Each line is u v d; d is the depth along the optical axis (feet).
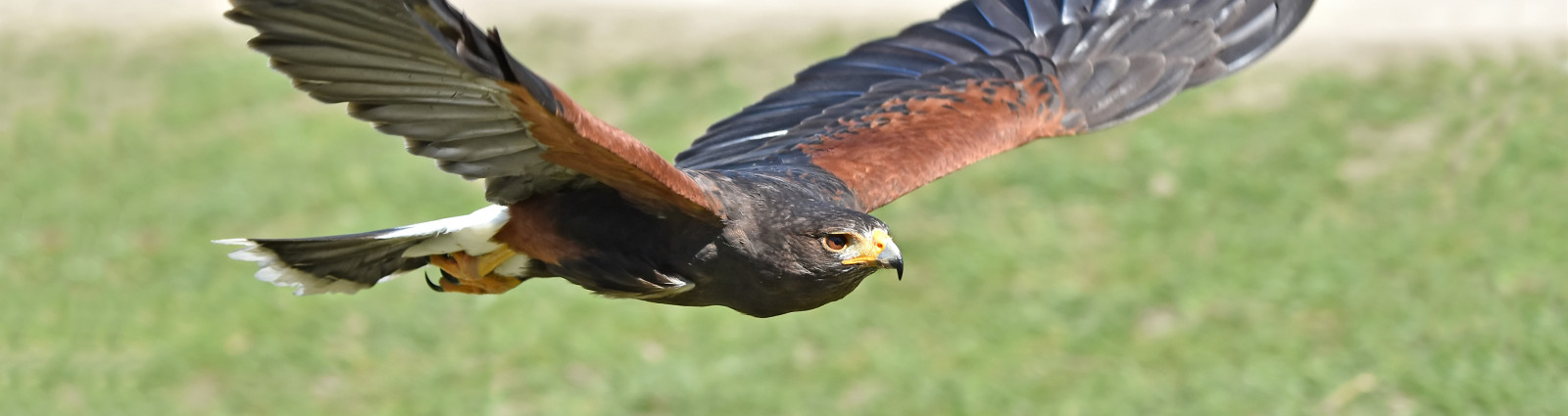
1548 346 45.11
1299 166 57.88
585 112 20.02
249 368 49.80
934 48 31.81
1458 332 46.50
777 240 23.09
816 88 30.73
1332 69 65.10
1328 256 51.49
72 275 57.21
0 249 59.31
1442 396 43.75
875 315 49.88
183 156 66.64
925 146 28.66
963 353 47.96
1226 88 64.49
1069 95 31.04
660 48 73.20
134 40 79.05
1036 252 53.67
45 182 65.16
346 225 58.90
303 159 64.95
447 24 17.33
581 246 23.02
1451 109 60.70
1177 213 55.57
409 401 47.60
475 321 50.88
